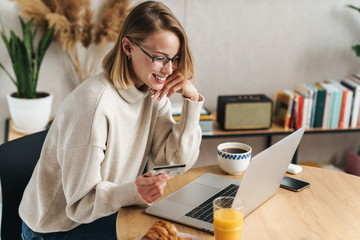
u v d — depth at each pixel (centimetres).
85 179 134
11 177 159
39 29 263
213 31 288
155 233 111
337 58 312
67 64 275
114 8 257
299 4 295
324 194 144
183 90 151
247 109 269
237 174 158
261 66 302
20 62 245
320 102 279
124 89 144
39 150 167
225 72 298
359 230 122
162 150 164
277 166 132
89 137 135
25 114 247
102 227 152
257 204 132
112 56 144
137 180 125
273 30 296
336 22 304
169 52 134
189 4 279
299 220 127
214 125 283
